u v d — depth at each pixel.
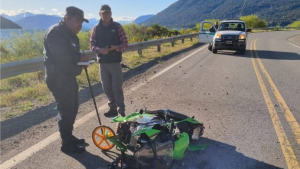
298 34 43.56
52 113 5.26
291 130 4.51
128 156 3.14
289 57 14.15
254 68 10.54
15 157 3.53
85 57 3.70
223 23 16.72
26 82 7.81
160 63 11.38
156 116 3.55
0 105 5.71
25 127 4.55
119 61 4.89
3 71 5.93
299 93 6.86
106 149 3.77
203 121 4.87
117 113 5.21
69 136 3.73
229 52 16.28
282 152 3.76
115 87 4.95
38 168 3.28
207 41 16.81
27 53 11.24
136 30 26.42
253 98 6.39
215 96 6.53
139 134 3.11
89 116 5.05
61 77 3.50
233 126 4.66
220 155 3.67
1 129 4.45
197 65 11.05
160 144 3.12
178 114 3.96
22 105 5.75
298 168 3.36
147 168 3.11
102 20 4.83
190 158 3.59
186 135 3.63
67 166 3.34
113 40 4.82
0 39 11.59
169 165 3.31
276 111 5.45
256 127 4.62
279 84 7.86
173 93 6.75
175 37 18.91
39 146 3.86
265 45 21.86
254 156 3.64
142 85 7.53
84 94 6.59
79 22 3.46
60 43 3.36
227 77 8.78
